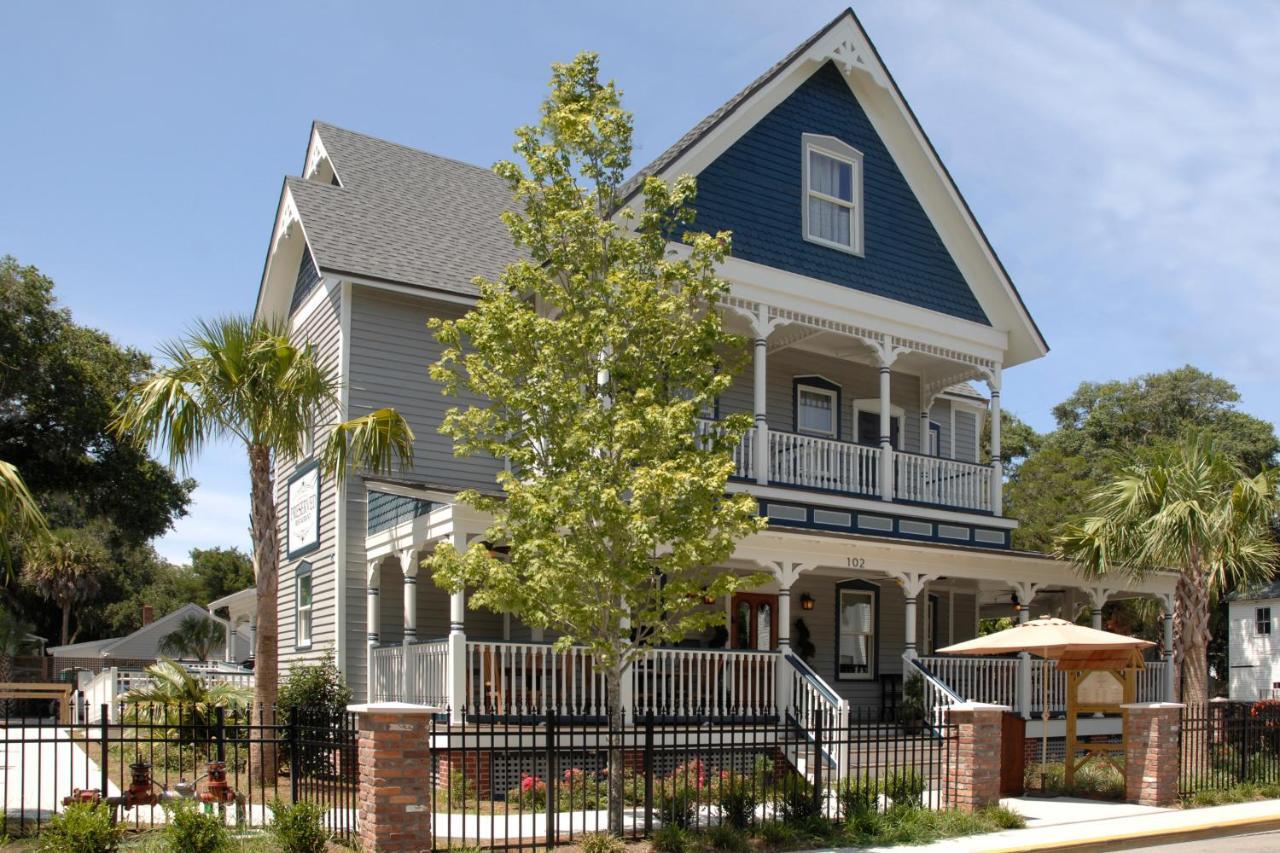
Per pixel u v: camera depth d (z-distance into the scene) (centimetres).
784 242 2153
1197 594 2086
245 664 3841
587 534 1275
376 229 2219
